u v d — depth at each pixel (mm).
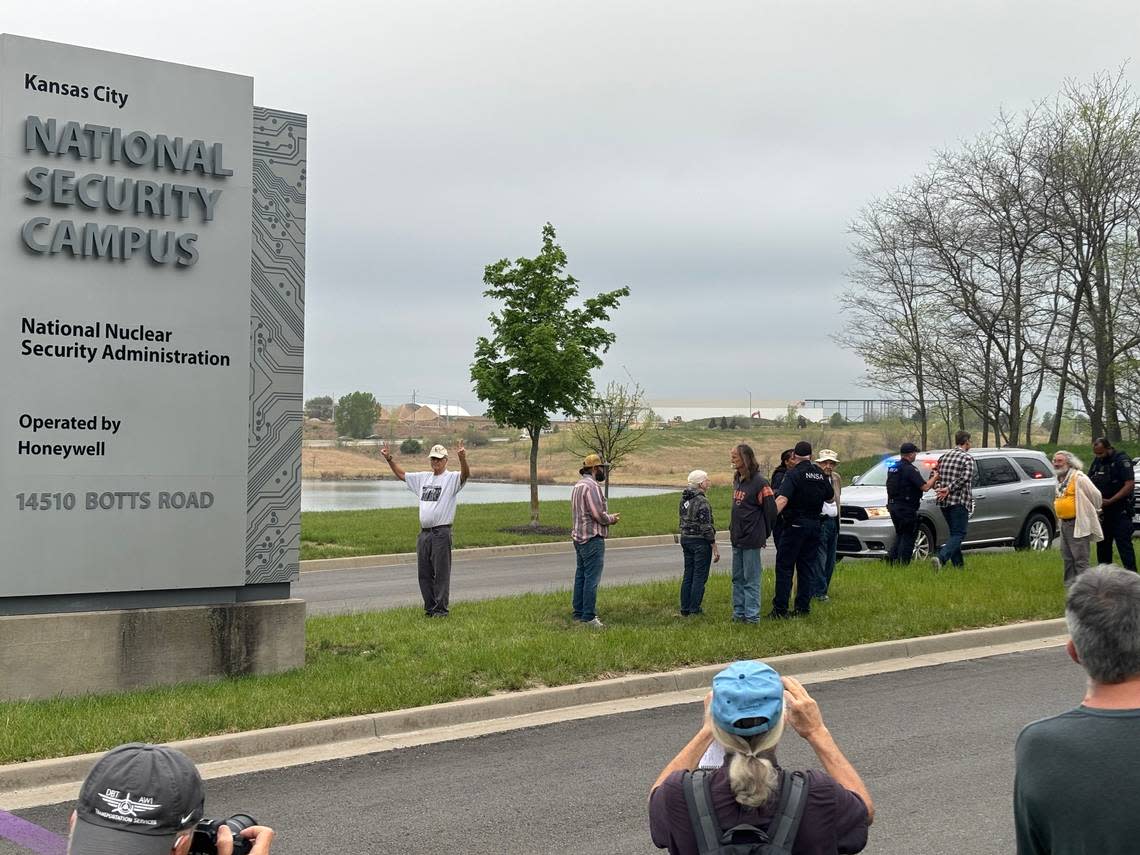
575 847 6305
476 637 11891
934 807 6906
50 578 9719
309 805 7062
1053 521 20859
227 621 10297
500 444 91250
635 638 11672
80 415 9867
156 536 10188
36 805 7059
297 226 10969
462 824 6691
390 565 21406
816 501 13164
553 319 27188
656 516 29938
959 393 42250
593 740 8625
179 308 10312
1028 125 39906
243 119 10633
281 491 10805
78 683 9664
